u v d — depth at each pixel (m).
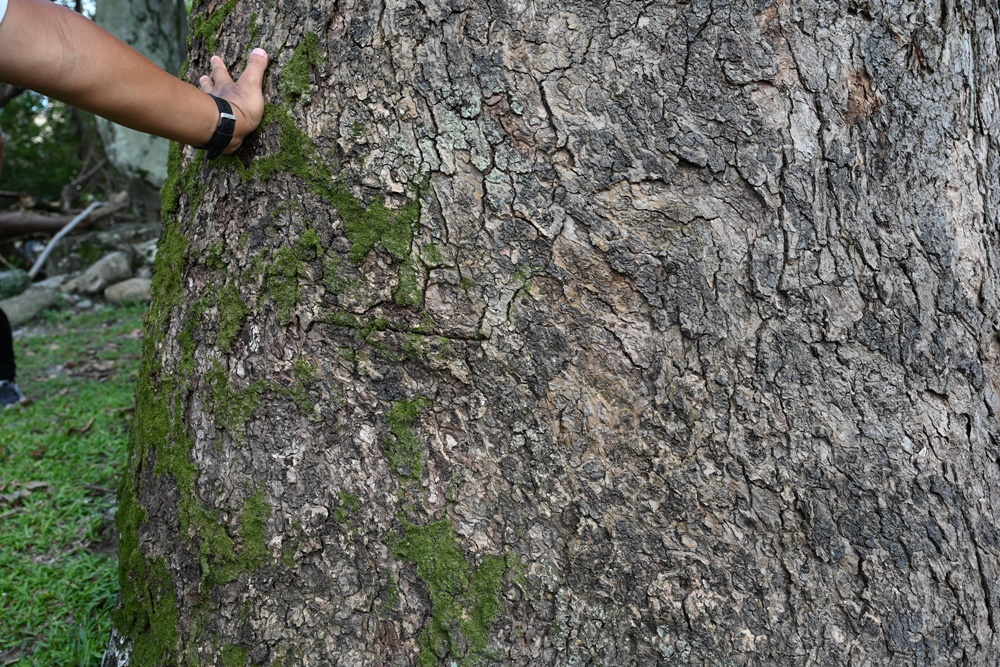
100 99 1.27
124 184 9.67
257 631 1.51
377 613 1.48
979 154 1.46
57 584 2.59
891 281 1.38
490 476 1.45
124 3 8.80
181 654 1.58
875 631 1.42
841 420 1.39
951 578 1.43
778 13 1.33
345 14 1.41
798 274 1.37
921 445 1.41
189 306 1.60
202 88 1.50
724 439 1.40
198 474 1.56
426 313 1.42
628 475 1.42
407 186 1.41
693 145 1.35
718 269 1.37
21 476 3.49
